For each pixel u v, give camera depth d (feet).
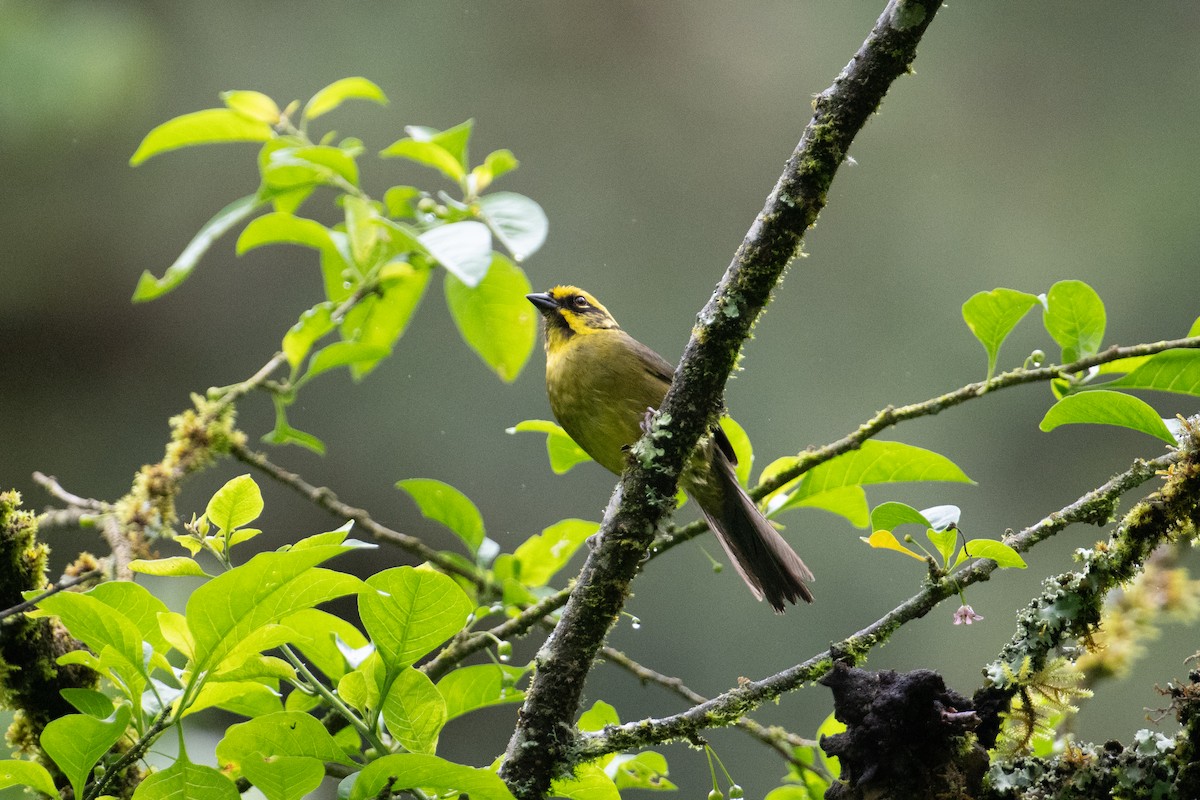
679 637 42.01
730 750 39.04
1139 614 14.20
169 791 11.34
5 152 44.19
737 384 47.75
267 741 11.95
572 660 13.84
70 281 46.03
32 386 45.75
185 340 46.96
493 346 21.98
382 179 48.62
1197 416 13.88
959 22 53.01
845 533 42.88
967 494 45.16
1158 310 49.19
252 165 47.62
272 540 44.75
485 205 19.61
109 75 44.19
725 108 51.55
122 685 12.34
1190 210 50.39
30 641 15.60
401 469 45.37
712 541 42.80
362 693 12.60
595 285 49.39
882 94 13.71
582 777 13.50
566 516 45.19
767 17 52.24
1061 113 51.96
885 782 11.91
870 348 49.03
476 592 18.76
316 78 48.32
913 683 11.93
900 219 51.06
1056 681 12.99
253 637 11.86
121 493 45.37
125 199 46.24
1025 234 51.03
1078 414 14.34
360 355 18.78
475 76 49.96
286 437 18.53
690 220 50.67
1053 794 12.30
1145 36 52.80
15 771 11.83
